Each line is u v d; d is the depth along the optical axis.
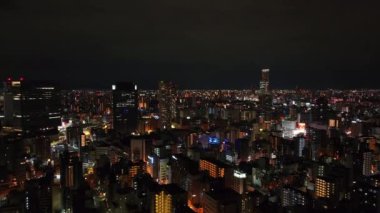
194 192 127.81
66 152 167.00
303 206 109.19
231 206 105.38
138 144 188.50
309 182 138.12
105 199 130.88
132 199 119.94
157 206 110.88
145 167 171.00
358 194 115.75
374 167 159.50
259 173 152.62
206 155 172.25
